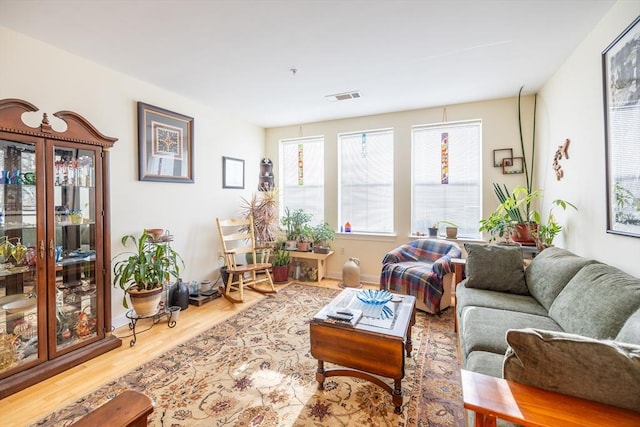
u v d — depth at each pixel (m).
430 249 3.65
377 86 3.21
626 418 0.80
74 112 2.29
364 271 4.36
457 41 2.32
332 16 2.00
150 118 3.10
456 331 2.64
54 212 2.11
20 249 2.02
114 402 0.92
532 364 0.93
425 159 4.04
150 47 2.39
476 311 1.96
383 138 4.29
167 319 2.91
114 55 2.51
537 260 2.34
